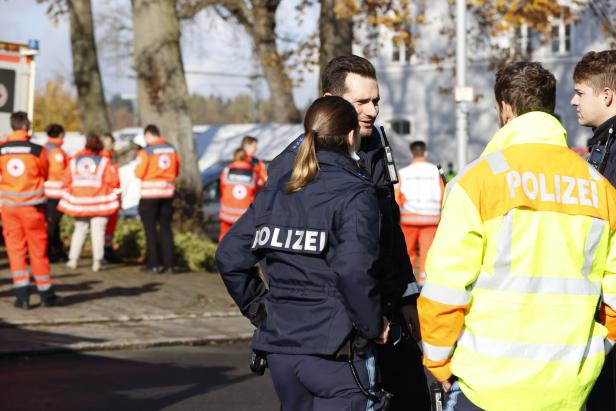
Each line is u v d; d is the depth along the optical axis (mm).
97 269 17469
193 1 32406
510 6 22328
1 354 10680
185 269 18266
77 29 25219
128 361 10797
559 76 41188
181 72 21484
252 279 5238
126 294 15062
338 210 4836
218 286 16375
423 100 42938
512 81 4676
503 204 4438
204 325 13133
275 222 4988
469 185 4484
